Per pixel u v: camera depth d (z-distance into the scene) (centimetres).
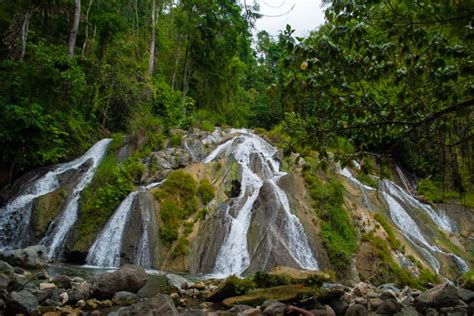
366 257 1105
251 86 3606
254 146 1661
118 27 2322
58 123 1722
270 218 1146
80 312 575
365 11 455
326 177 1374
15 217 1363
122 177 1400
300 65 477
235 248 1120
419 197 1734
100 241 1210
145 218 1204
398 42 485
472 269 1270
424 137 580
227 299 649
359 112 530
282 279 696
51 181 1518
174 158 1557
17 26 1923
